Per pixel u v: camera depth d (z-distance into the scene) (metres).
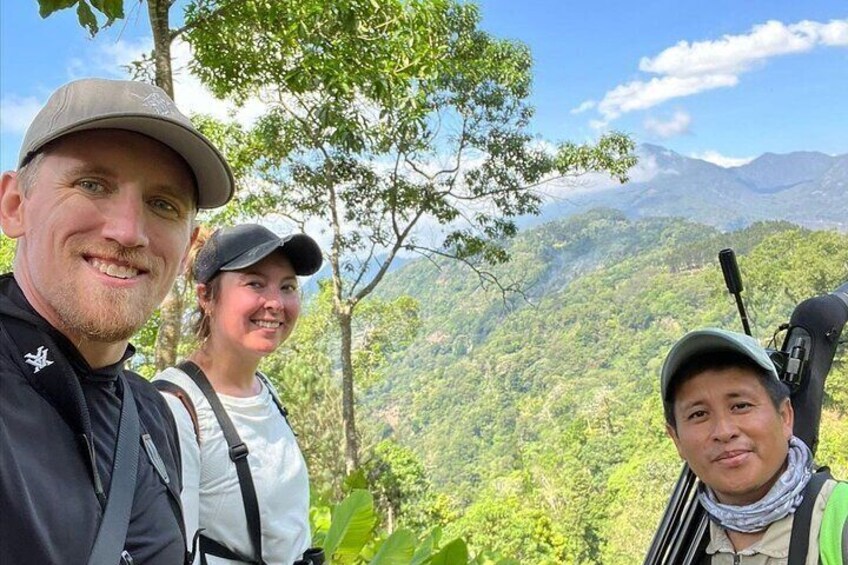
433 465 89.56
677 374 1.59
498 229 14.27
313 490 4.03
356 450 13.20
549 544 27.89
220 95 6.96
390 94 6.27
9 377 1.09
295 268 2.25
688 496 1.82
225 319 2.10
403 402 128.62
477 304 165.75
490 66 12.80
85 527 1.10
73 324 1.16
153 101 1.23
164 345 4.77
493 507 28.94
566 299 128.38
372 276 14.95
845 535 1.31
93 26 2.04
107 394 1.27
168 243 1.27
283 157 12.44
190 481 1.82
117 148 1.20
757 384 1.50
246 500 1.95
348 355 13.42
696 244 102.25
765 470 1.46
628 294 109.12
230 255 2.12
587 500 39.19
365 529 2.93
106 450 1.23
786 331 1.87
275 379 16.75
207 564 1.87
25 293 1.20
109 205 1.20
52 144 1.19
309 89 6.11
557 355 100.81
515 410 91.44
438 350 157.38
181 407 1.92
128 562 1.18
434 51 7.00
